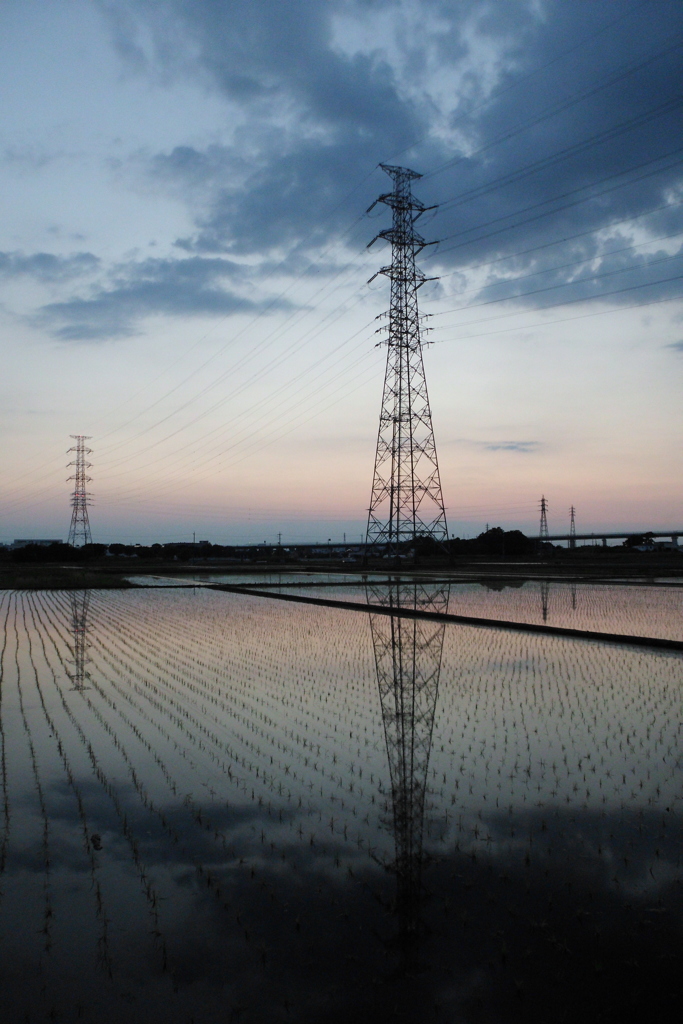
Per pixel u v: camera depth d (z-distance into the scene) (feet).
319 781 37.09
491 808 33.24
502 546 390.21
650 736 44.21
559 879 26.61
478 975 21.33
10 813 33.60
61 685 61.11
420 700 54.08
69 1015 20.04
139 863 28.50
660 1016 19.57
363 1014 19.85
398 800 34.35
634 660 70.18
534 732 45.32
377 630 94.22
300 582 186.80
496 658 71.67
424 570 235.20
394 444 204.95
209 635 90.84
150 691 58.34
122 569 297.94
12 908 25.46
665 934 23.12
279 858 28.63
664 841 29.60
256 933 23.61
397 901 25.26
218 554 566.36
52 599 151.84
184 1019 19.84
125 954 22.74
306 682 61.21
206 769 39.09
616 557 354.74
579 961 21.90
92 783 37.24
